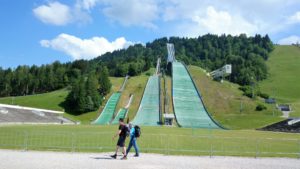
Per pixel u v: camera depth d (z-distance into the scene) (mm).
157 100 142875
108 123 111625
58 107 138125
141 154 30125
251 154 33312
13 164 21484
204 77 182625
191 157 29297
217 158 29359
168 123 112250
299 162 28703
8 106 104875
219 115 127812
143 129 74688
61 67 198500
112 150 32312
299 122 103188
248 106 142125
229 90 166625
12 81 186625
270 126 103125
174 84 164375
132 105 138250
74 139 40438
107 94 153000
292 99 196125
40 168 20281
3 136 41594
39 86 188250
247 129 102688
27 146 32312
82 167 21219
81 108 131250
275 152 34188
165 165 23469
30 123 92562
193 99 146750
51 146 32750
